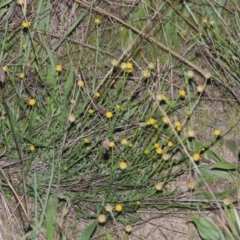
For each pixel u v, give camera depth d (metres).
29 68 3.48
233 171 3.31
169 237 3.12
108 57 3.64
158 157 3.20
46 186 3.15
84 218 3.13
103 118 3.24
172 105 3.22
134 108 3.32
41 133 3.26
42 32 3.62
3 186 3.14
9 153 3.20
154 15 3.67
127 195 3.15
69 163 3.17
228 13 3.83
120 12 3.80
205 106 3.55
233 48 3.58
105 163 3.20
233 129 3.50
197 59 3.69
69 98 3.34
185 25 3.82
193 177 3.28
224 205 3.07
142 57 3.67
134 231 3.12
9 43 3.50
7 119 3.24
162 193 3.14
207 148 3.34
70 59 3.49
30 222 2.97
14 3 3.59
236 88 3.52
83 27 3.72
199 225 3.03
